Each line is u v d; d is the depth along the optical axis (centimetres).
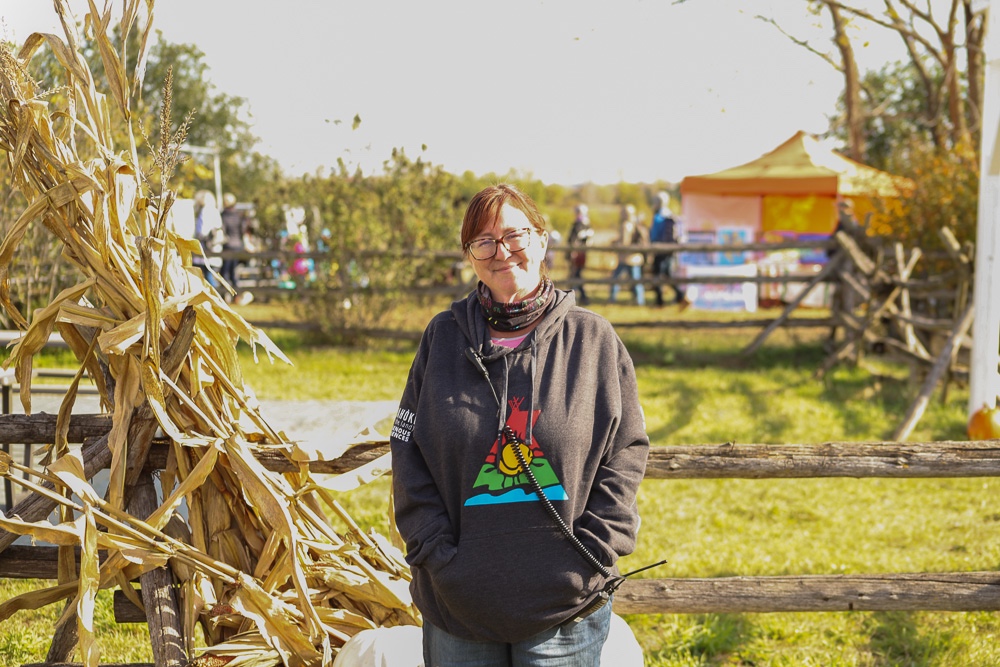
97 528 286
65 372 577
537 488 209
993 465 339
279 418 771
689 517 583
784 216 1781
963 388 956
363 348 1232
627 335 1387
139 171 289
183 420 291
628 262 1753
